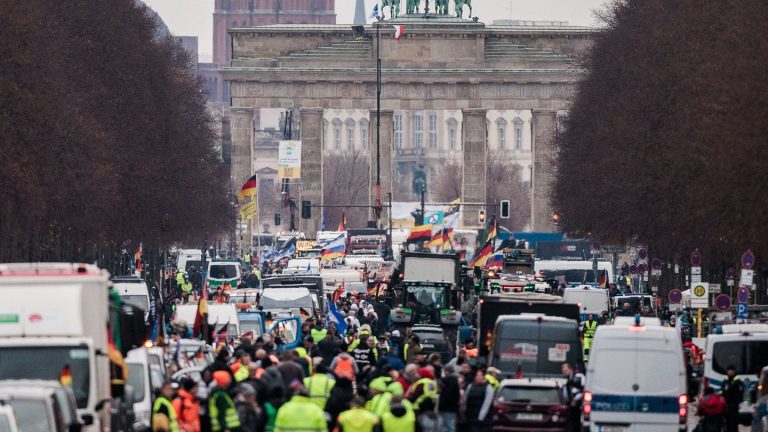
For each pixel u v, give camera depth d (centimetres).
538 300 19950
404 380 14125
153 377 13862
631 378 14550
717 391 16850
